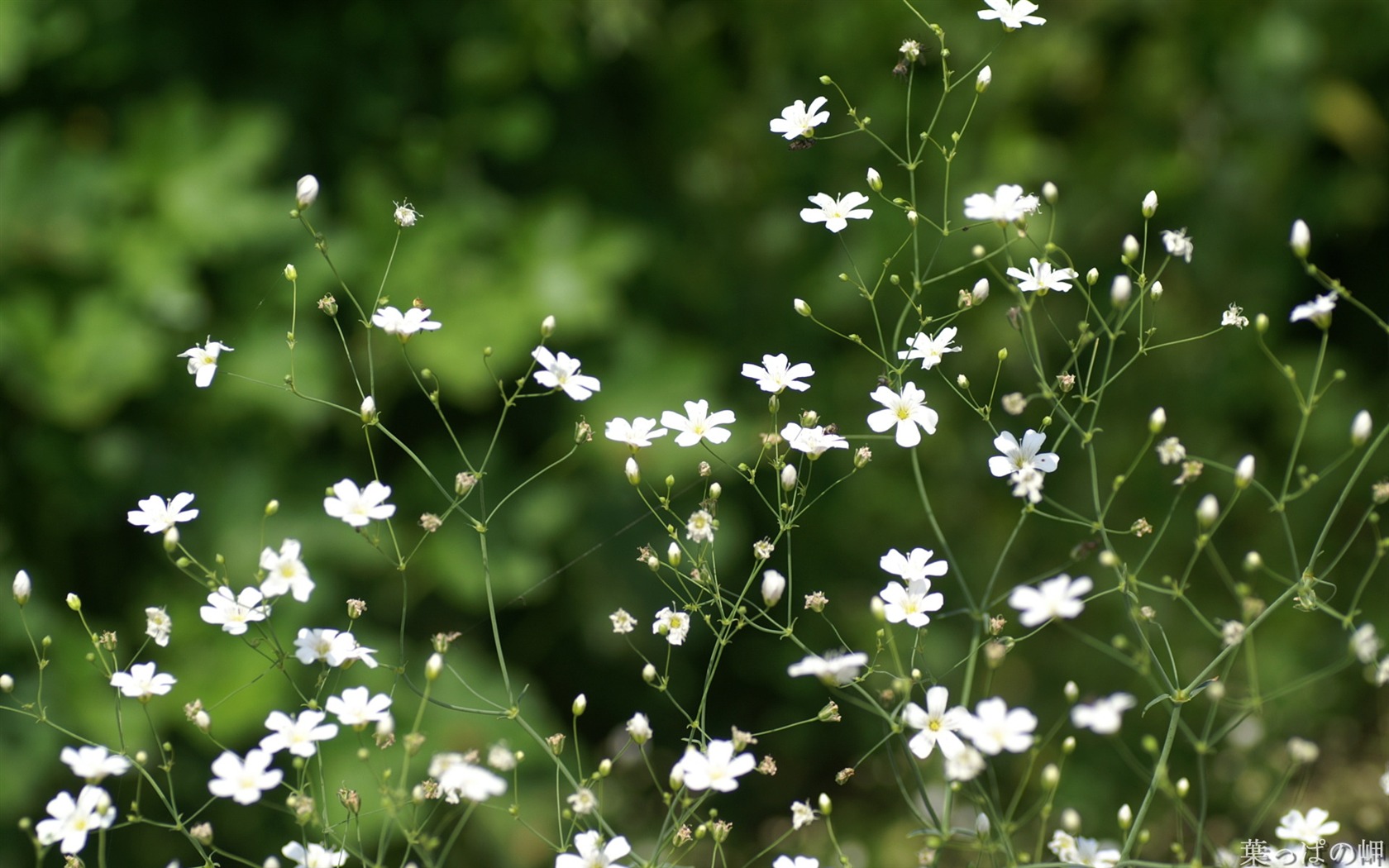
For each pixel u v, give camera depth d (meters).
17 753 1.08
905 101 1.47
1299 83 1.60
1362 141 1.61
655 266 1.48
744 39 1.54
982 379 1.48
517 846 1.14
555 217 1.32
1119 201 1.55
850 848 1.20
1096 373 1.51
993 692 1.43
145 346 1.15
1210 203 1.61
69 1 1.23
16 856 1.07
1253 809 1.22
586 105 1.50
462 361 1.22
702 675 1.42
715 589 0.87
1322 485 1.61
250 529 1.18
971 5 1.47
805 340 1.49
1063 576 0.84
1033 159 1.44
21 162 1.16
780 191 1.51
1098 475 1.51
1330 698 1.38
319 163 1.35
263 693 1.09
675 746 1.36
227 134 1.22
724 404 1.43
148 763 1.09
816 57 1.50
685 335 1.49
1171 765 1.34
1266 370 1.62
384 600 1.24
